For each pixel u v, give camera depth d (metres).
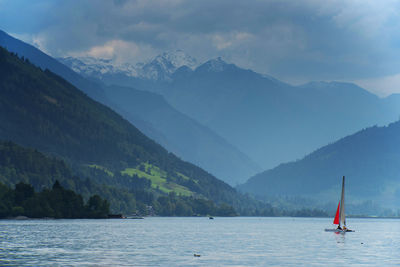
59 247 148.75
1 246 149.50
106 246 154.88
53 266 112.06
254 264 119.19
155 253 137.88
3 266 111.81
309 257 133.25
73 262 118.19
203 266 115.25
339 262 124.12
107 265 114.69
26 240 168.88
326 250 151.88
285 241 186.62
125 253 137.12
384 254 141.38
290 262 123.06
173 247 155.50
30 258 123.81
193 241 180.88
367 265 119.25
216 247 157.88
